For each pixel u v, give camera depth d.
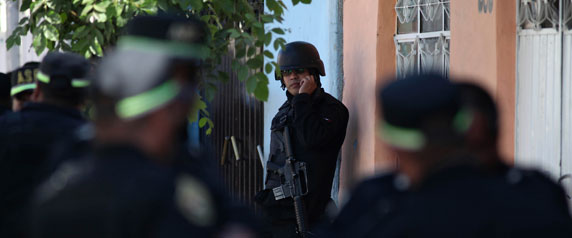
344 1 18.72
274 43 14.72
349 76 18.50
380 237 6.16
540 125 13.84
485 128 6.52
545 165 13.78
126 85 5.26
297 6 20.33
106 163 5.19
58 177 5.39
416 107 5.95
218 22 14.98
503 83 14.03
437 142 5.98
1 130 9.09
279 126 16.91
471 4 14.76
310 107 16.30
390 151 6.29
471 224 5.73
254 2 20.67
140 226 4.92
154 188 5.02
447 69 16.17
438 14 16.47
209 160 6.46
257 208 22.50
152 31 5.45
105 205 4.95
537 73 13.88
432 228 5.81
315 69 16.83
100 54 14.12
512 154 14.16
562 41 13.48
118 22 13.71
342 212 7.31
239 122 23.34
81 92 9.70
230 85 23.70
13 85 10.95
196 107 15.03
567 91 13.41
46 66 9.60
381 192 6.84
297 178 16.33
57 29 14.70
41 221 5.09
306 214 16.30
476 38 14.55
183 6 13.96
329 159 16.52
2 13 24.97
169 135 5.47
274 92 21.22
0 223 8.75
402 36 17.30
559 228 5.74
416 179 6.16
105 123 5.34
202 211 5.16
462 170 6.00
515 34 14.16
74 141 5.77
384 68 17.23
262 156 20.61
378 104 6.39
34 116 9.27
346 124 16.72
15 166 8.89
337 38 18.91
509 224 5.71
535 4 13.92
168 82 5.36
